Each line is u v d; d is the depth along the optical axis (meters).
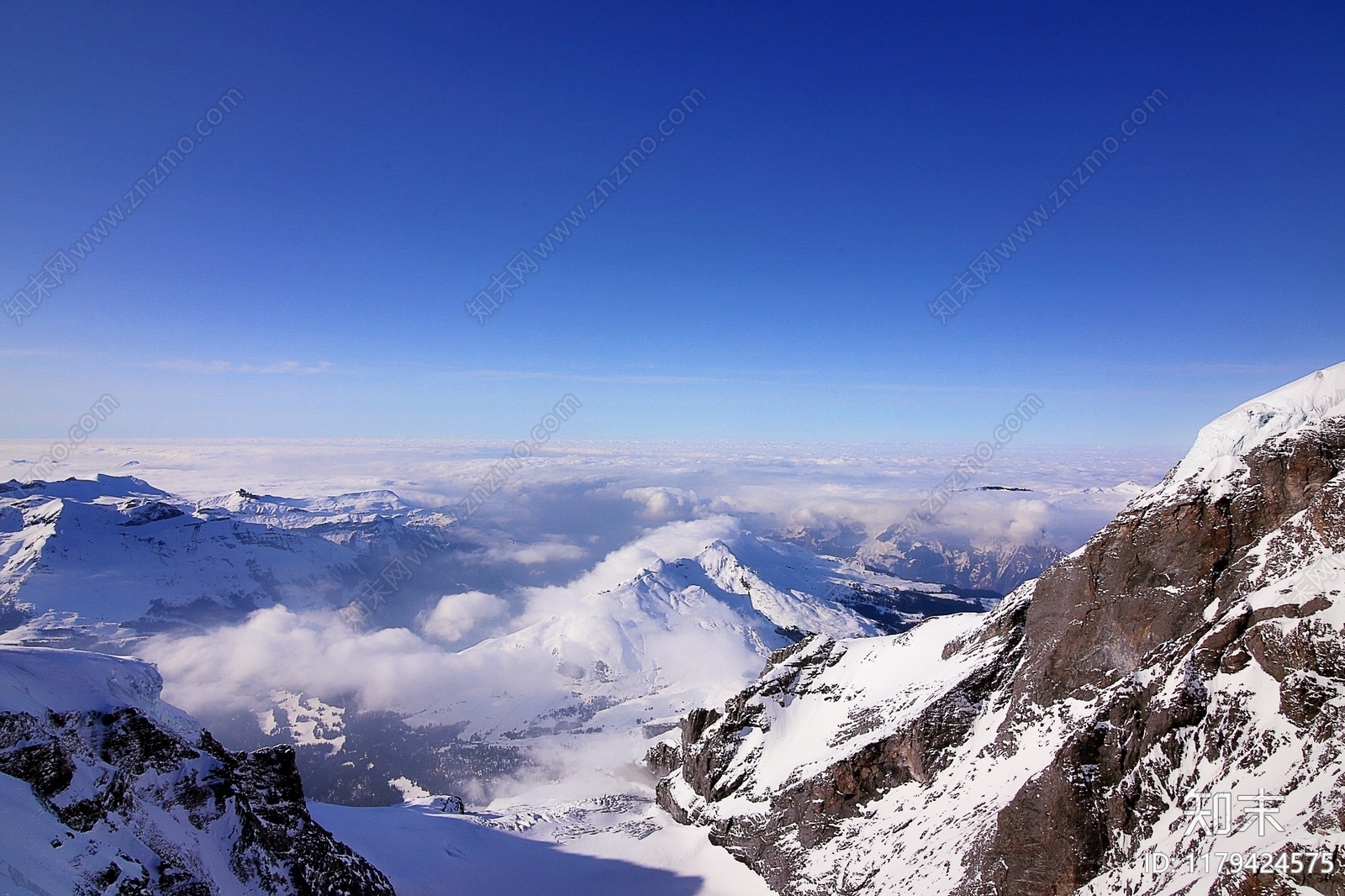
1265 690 41.06
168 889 34.31
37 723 35.00
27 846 28.88
